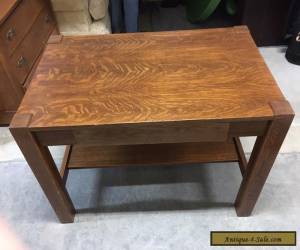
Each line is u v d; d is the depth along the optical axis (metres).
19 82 1.39
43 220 1.17
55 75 0.96
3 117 1.52
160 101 0.84
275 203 1.16
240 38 1.08
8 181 1.31
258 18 1.91
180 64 0.98
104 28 1.83
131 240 1.09
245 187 1.02
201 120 0.79
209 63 0.97
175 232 1.10
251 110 0.80
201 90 0.87
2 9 1.27
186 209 1.17
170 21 2.36
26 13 1.43
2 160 1.40
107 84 0.91
